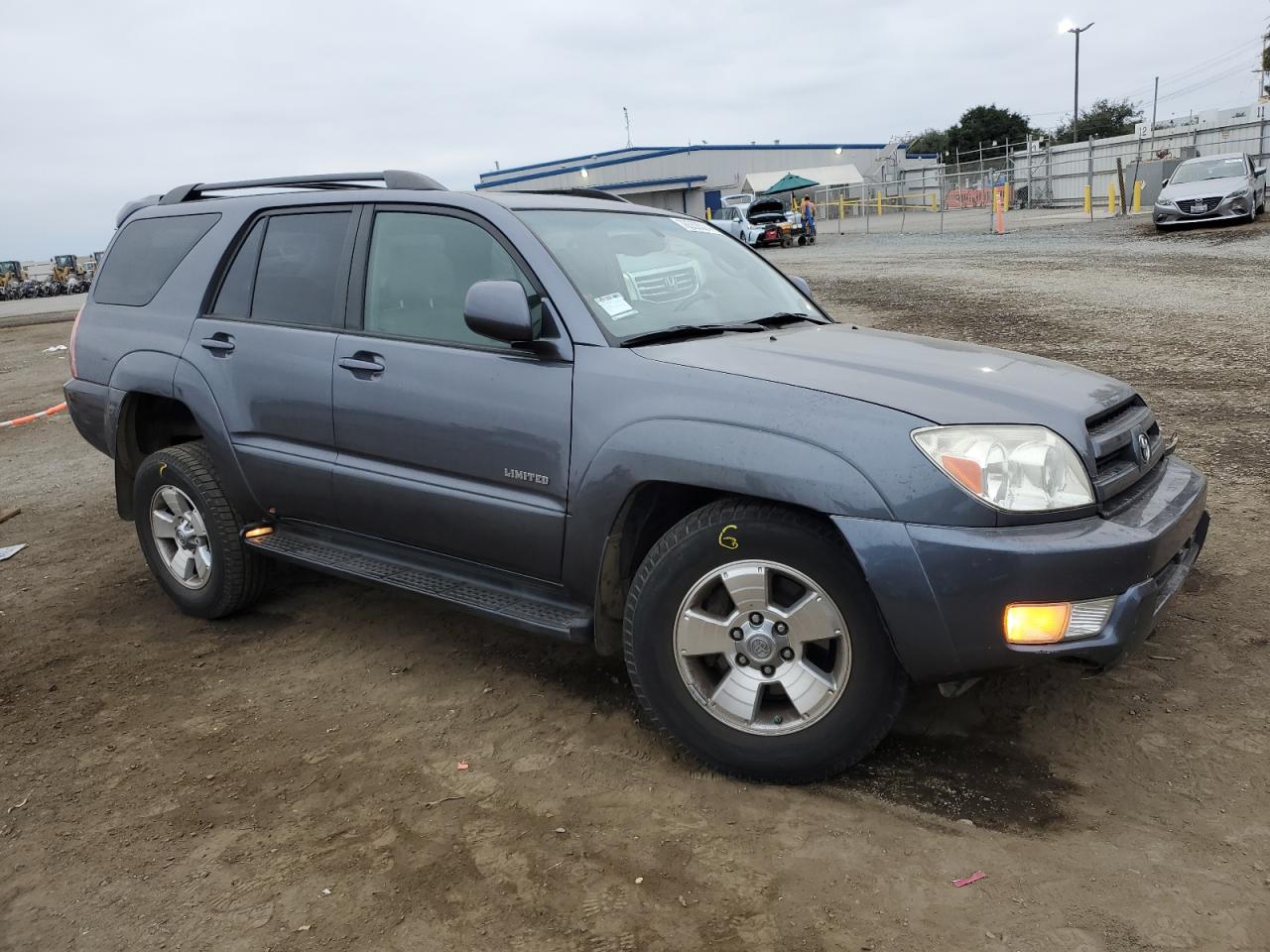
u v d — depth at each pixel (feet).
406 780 9.64
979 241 77.97
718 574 9.00
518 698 11.30
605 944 7.21
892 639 8.23
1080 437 8.57
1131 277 46.34
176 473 13.53
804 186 140.15
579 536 9.77
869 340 10.89
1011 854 7.98
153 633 13.94
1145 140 111.65
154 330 13.98
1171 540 8.62
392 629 13.60
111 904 7.97
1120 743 9.54
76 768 10.23
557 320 10.07
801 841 8.32
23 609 15.12
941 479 8.02
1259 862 7.70
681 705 9.34
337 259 12.19
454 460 10.65
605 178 206.28
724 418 8.82
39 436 29.84
